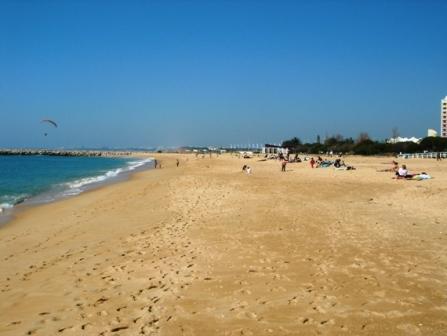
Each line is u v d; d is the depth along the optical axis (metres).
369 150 100.25
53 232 15.03
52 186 36.03
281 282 8.10
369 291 7.45
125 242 12.29
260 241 11.48
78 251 11.59
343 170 42.00
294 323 6.30
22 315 7.15
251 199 20.47
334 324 6.21
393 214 15.14
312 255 9.86
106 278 8.87
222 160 87.88
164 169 61.34
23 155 179.75
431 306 6.75
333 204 18.03
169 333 6.14
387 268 8.71
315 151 124.88
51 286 8.58
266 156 99.19
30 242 13.48
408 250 10.11
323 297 7.25
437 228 12.59
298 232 12.45
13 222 18.06
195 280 8.42
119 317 6.80
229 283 8.16
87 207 21.69
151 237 12.75
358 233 12.09
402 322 6.20
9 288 8.64
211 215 16.16
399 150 98.94
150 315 6.81
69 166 79.56
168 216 16.64
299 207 17.34
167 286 8.14
